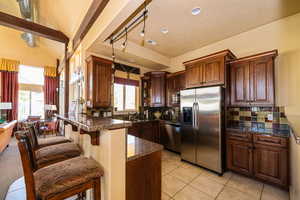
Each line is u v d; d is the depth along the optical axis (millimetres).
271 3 2215
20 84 6078
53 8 3170
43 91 6578
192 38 3352
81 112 3275
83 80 3197
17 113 5785
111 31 2168
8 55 5723
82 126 1214
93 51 3264
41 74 6613
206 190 2119
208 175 2568
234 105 2791
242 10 2381
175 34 3172
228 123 2957
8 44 5730
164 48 3949
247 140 2436
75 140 2232
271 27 2711
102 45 2938
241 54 3098
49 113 6453
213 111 2668
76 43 3455
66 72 4391
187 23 2750
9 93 5629
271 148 2186
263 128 2627
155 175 1527
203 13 2451
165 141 4047
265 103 2430
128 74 4371
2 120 4484
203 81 3045
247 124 2926
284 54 2541
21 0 2846
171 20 2650
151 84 4492
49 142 2008
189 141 3070
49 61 6719
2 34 5605
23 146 927
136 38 3346
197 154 2910
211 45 3660
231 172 2686
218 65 2836
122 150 1235
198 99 2918
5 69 5559
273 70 2393
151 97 4477
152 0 2113
